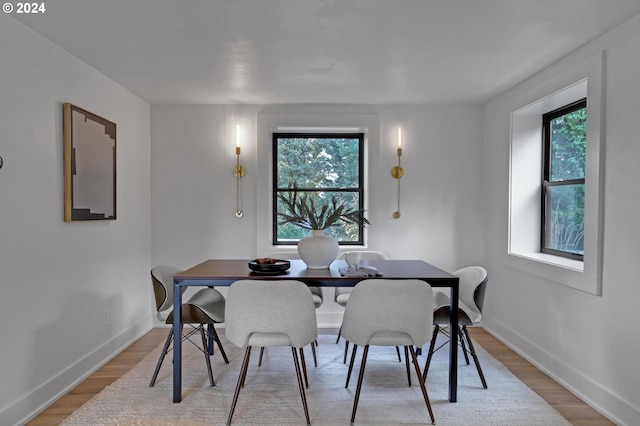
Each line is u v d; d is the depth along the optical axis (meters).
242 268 2.64
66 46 2.43
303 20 2.11
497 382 2.64
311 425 2.10
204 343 2.57
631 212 2.06
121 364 2.96
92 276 2.82
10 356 2.04
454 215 3.95
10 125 2.04
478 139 3.94
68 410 2.27
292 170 4.14
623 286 2.12
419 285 2.06
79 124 2.60
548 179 3.28
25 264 2.15
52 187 2.37
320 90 3.42
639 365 2.01
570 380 2.55
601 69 2.26
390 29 2.23
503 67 2.85
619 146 2.15
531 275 3.04
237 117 3.89
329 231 4.14
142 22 2.12
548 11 2.01
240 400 2.37
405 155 3.94
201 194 3.90
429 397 2.42
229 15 2.05
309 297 2.07
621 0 1.89
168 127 3.88
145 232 3.75
